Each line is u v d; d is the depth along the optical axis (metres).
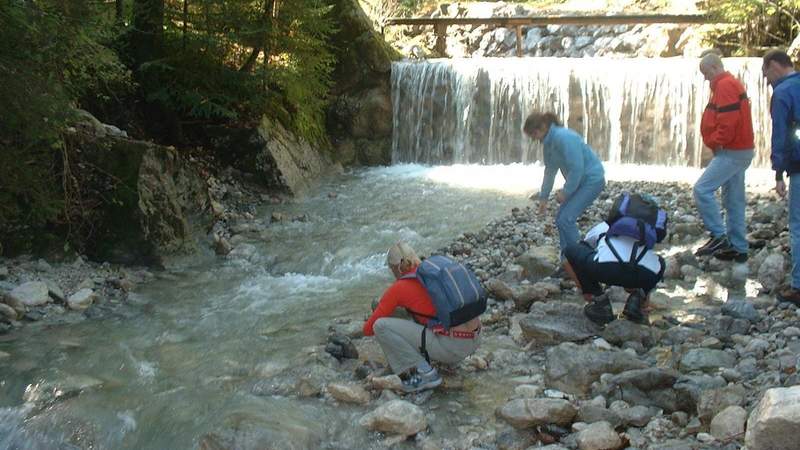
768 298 6.05
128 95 10.80
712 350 5.00
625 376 4.63
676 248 7.52
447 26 17.94
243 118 11.38
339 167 12.94
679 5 16.44
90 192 7.81
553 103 13.27
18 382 5.21
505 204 10.10
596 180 6.35
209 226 8.62
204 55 10.65
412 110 13.77
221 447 4.26
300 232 9.09
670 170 12.27
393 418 4.43
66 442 4.59
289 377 5.26
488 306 6.43
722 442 3.97
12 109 6.54
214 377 5.32
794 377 4.38
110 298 6.98
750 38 14.29
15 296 6.53
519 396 4.80
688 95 12.56
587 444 4.11
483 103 13.52
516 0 19.86
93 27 7.33
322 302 6.84
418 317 4.89
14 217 7.48
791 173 5.57
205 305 6.82
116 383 5.24
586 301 6.25
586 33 17.11
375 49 13.78
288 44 11.20
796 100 5.42
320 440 4.43
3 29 6.32
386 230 9.02
